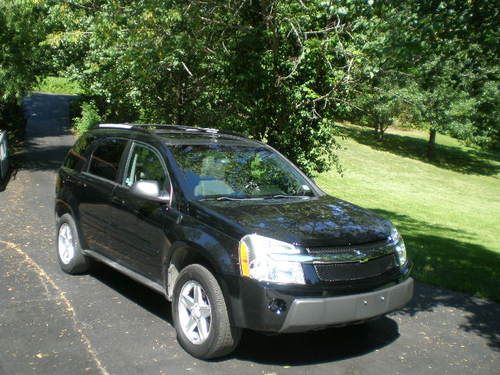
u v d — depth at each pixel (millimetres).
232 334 4387
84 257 6492
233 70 10031
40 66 17016
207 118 11578
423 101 31328
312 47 9172
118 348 4645
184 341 4645
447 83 7238
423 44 6238
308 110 10266
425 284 7520
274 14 9375
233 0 9531
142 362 4402
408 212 20266
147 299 5926
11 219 9633
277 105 10102
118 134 6340
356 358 4727
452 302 6664
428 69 7082
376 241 4660
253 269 4188
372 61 8273
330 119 10594
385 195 24172
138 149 5859
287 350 4824
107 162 6242
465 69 6848
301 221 4637
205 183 5188
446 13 5984
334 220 4785
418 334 5414
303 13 9297
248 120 10438
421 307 6375
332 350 4879
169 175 5246
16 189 12953
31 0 12836
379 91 10172
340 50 8812
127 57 9680
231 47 9883
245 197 5199
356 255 4398
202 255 4527
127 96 12508
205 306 4508
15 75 15344
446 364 4707
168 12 8875
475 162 40844
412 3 6129
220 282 4371
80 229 6438
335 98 10047
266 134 10617
